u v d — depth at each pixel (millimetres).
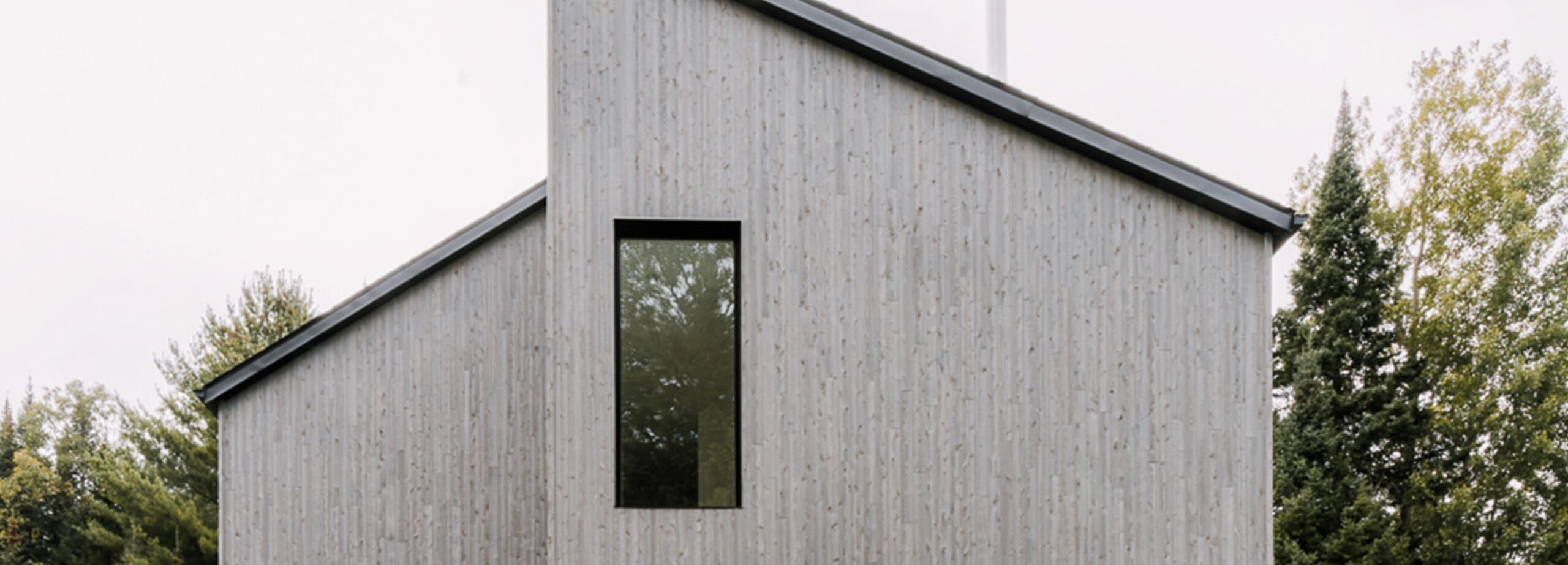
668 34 5535
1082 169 5520
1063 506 5391
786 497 5375
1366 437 17781
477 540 7078
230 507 7035
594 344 5395
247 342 22953
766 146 5516
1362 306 18078
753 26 5562
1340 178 18719
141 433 22156
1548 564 17750
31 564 26828
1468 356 18703
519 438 7145
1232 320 5426
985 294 5480
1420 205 19641
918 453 5410
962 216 5508
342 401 7129
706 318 5531
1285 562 17516
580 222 5445
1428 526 17641
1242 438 5383
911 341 5457
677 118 5508
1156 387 5426
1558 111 19156
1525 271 18766
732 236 5574
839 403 5426
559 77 5496
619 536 5320
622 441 5449
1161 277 5461
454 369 7172
